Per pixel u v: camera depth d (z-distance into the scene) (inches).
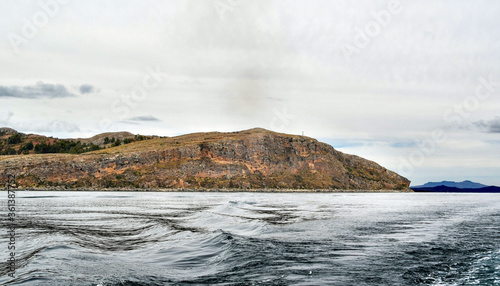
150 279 529.7
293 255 713.6
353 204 3034.0
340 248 802.8
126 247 808.9
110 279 514.9
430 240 957.8
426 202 3629.4
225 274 568.4
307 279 542.9
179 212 1908.2
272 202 3277.6
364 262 664.4
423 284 538.6
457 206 2824.8
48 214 1692.9
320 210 2185.0
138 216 1656.0
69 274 534.0
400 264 657.0
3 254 690.8
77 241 855.7
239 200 3553.2
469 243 920.3
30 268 561.0
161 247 805.2
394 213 1962.4
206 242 865.5
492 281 561.9
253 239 900.6
